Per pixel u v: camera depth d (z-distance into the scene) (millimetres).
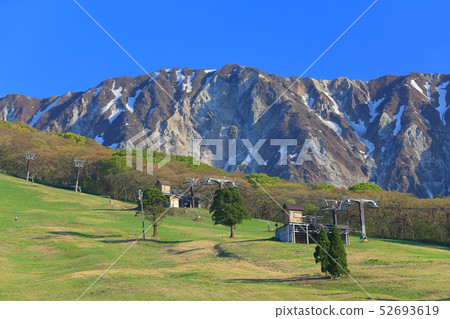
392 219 153625
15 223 115375
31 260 76938
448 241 123875
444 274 52812
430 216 147875
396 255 75375
